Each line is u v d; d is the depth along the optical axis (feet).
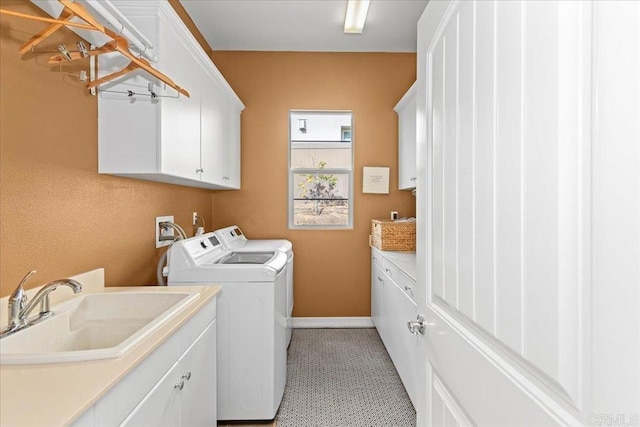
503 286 2.08
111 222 5.85
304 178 12.17
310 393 7.90
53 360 2.95
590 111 1.44
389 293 8.96
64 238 4.77
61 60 4.22
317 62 11.71
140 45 4.69
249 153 11.66
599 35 1.39
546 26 1.68
